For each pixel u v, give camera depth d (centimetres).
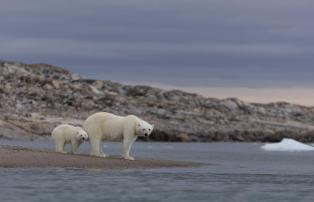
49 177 5303
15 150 6856
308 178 6044
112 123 6900
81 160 6481
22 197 4275
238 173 6425
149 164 6725
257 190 4922
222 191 4803
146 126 6794
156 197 4409
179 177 5662
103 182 5091
